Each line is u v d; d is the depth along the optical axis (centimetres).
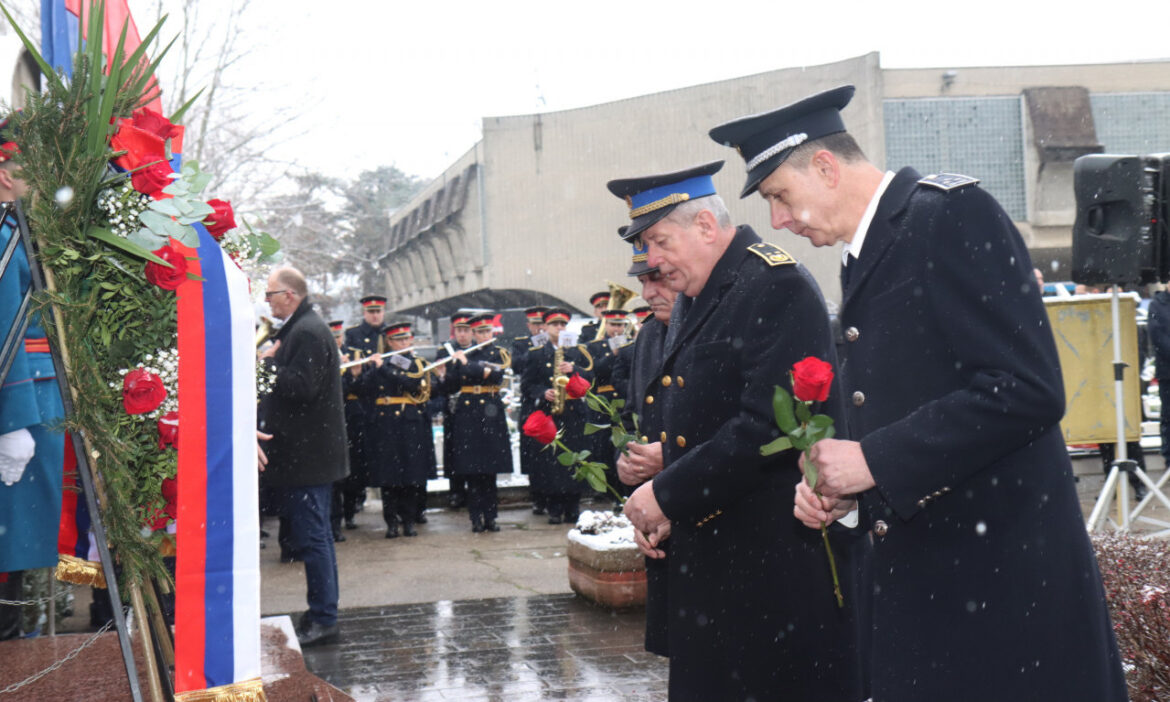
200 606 276
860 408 231
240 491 284
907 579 222
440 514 1174
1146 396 1242
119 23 320
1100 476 1066
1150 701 338
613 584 644
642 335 372
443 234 2816
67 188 271
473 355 1088
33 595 511
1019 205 2077
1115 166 673
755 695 282
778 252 289
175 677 274
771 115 244
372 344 1086
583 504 1212
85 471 270
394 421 998
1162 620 338
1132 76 2075
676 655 294
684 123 2300
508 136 2441
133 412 271
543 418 311
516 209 2458
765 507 284
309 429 580
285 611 676
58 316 271
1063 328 842
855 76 2045
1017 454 218
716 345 288
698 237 297
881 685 224
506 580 766
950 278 217
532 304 2762
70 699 355
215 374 284
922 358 221
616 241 2409
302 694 385
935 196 222
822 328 282
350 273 4028
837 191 241
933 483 212
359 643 587
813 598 281
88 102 279
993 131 2059
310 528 586
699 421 292
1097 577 221
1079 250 694
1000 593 214
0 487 411
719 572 287
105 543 268
